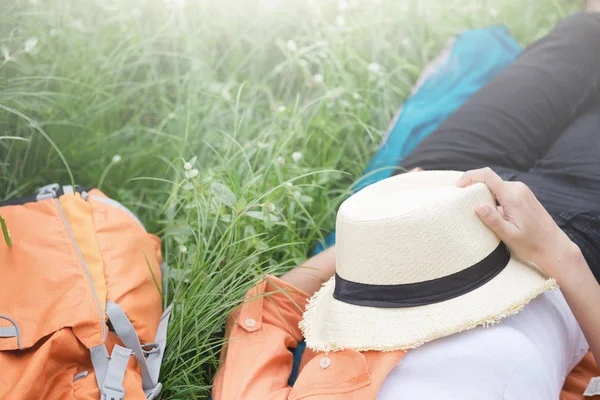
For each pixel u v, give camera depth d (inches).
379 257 54.4
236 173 82.4
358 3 105.7
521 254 56.3
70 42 95.3
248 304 65.3
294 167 82.0
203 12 103.8
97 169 90.3
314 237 84.0
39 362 55.3
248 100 99.7
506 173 78.4
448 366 52.3
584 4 105.3
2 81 84.7
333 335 56.2
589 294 57.1
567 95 85.6
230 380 59.5
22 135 87.3
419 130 92.4
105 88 94.7
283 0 106.3
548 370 54.6
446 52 104.3
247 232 71.4
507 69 90.1
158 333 65.3
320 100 91.4
